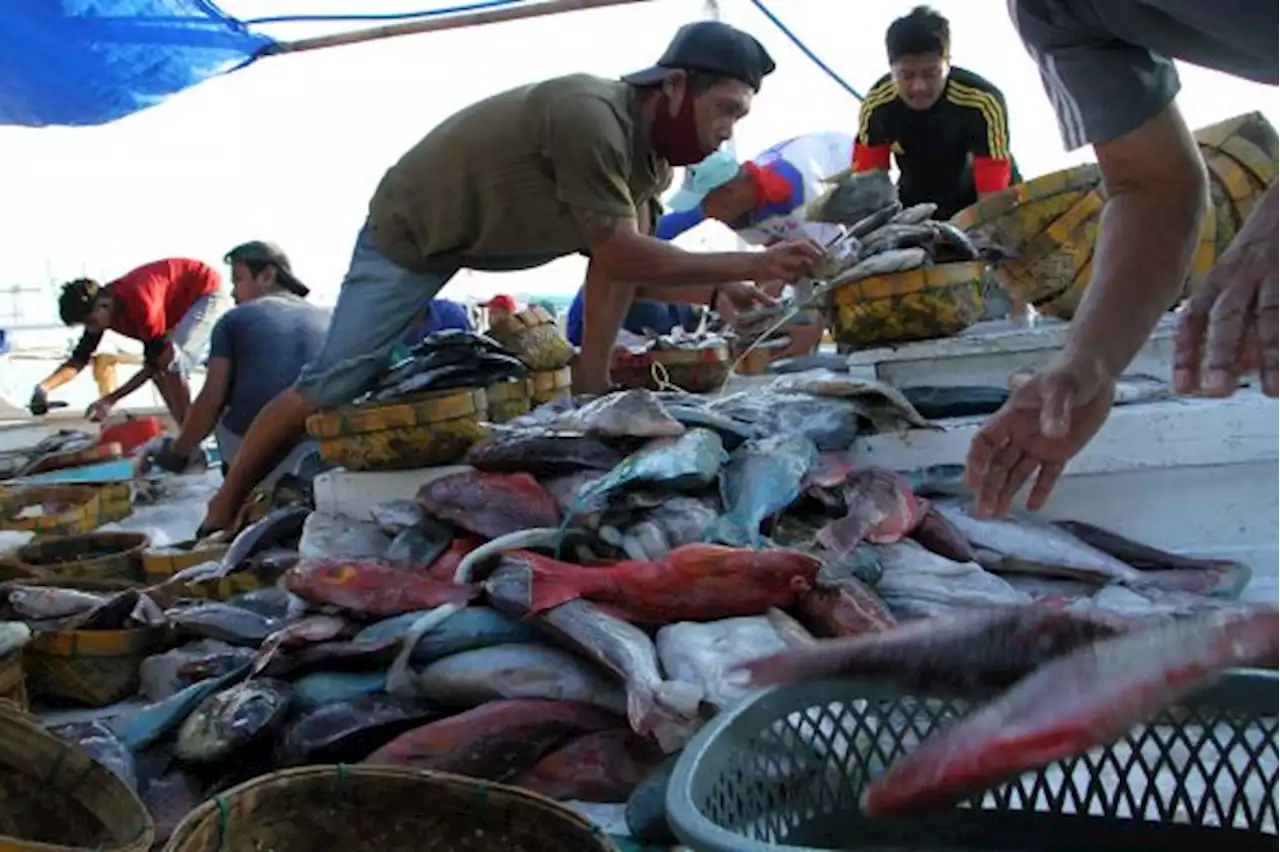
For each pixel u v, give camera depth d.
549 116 4.05
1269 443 3.33
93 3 6.37
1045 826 1.94
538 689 2.61
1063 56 1.83
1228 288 1.36
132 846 1.78
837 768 1.91
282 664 2.78
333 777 2.05
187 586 3.80
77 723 2.97
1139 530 3.46
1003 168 5.79
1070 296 4.63
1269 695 1.85
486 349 4.11
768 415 3.65
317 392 4.57
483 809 2.03
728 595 2.72
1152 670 1.13
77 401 14.68
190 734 2.60
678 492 3.18
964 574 3.05
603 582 2.73
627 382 5.82
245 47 7.06
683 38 4.14
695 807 1.50
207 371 6.02
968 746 1.15
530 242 4.31
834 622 2.66
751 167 6.61
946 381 4.23
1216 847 1.88
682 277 4.08
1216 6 1.44
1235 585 3.10
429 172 4.31
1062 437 1.84
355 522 3.65
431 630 2.73
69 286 9.11
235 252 6.61
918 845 1.93
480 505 3.26
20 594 3.53
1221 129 4.36
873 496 3.27
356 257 4.54
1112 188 1.91
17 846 1.67
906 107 5.82
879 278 4.21
